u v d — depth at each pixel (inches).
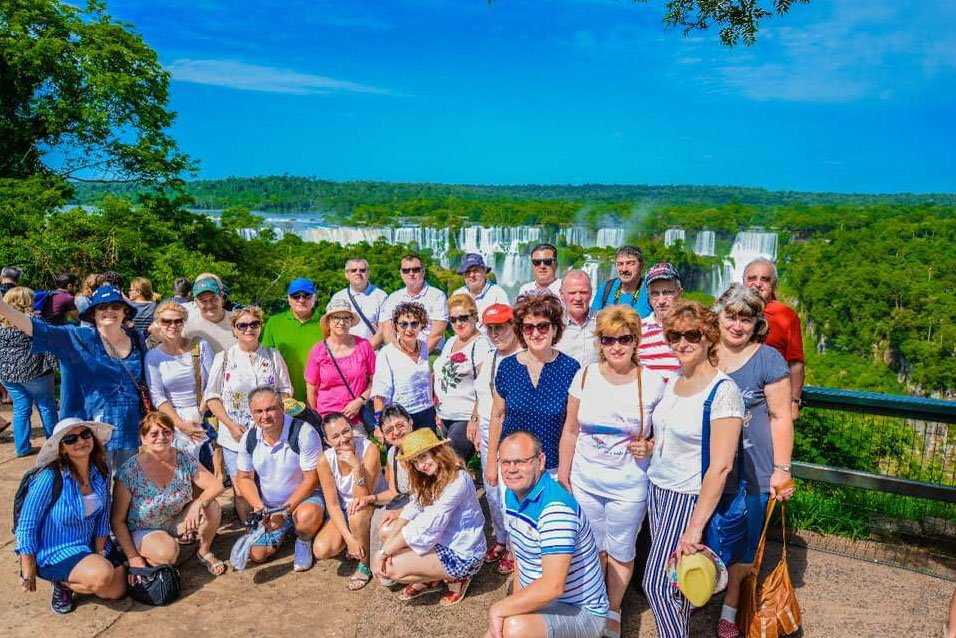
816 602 142.6
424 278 232.4
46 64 674.2
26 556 139.1
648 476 126.3
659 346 151.2
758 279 158.4
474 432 171.8
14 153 703.7
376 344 226.4
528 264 3902.6
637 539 150.6
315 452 161.0
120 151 729.0
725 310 129.9
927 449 161.6
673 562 117.6
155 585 145.4
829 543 167.8
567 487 139.3
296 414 166.9
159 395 178.2
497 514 158.9
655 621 133.3
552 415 142.0
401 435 157.5
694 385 118.6
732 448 113.4
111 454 168.2
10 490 204.1
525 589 112.7
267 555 165.0
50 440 141.3
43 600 148.6
